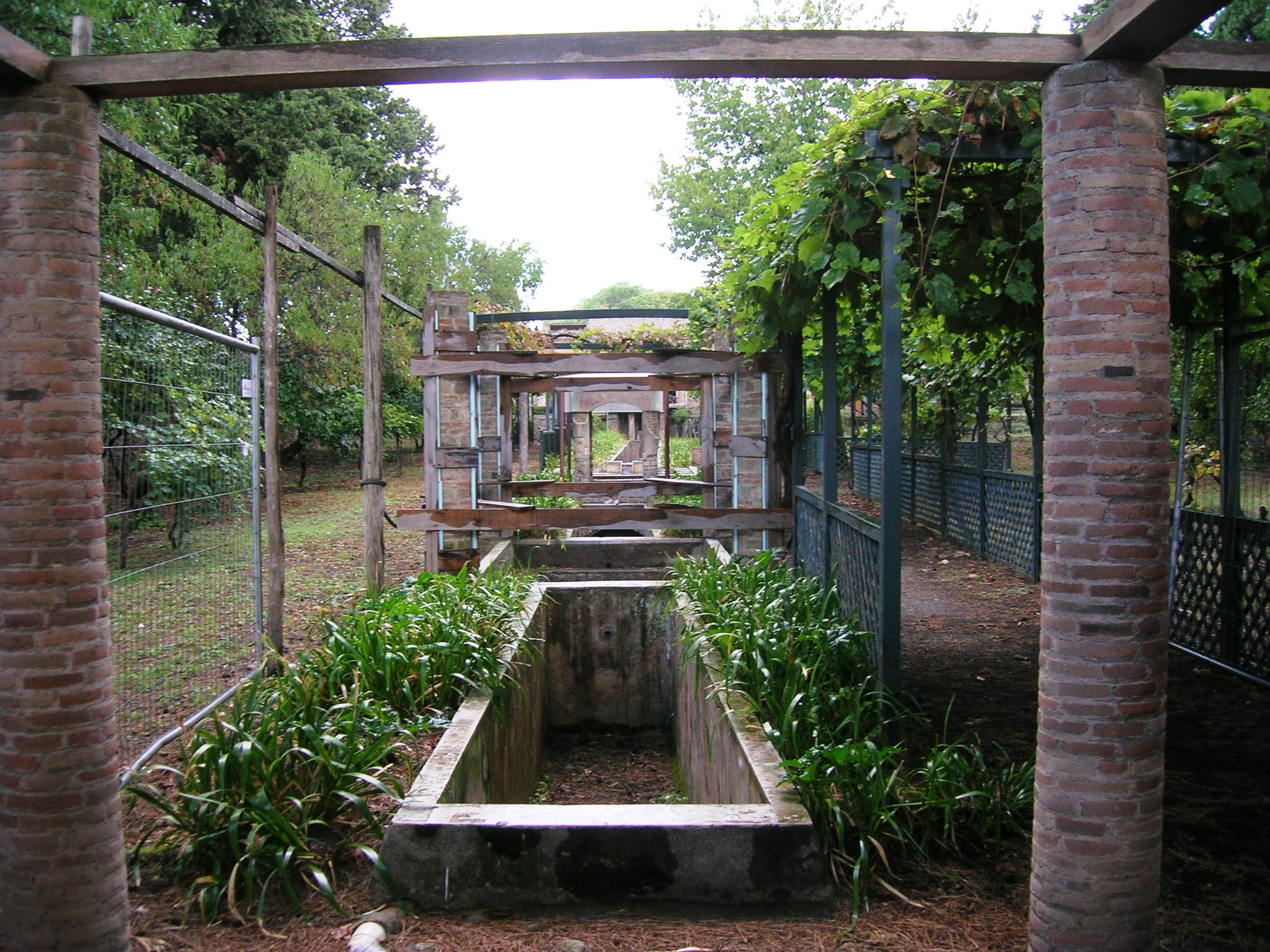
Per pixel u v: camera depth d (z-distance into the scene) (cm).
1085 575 240
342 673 419
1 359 236
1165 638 243
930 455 1279
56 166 237
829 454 545
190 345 480
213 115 1864
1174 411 663
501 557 804
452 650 436
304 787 323
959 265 517
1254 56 243
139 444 442
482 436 944
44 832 239
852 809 322
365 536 705
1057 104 241
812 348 1051
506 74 245
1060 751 244
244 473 535
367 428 704
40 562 237
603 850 295
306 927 279
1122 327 236
